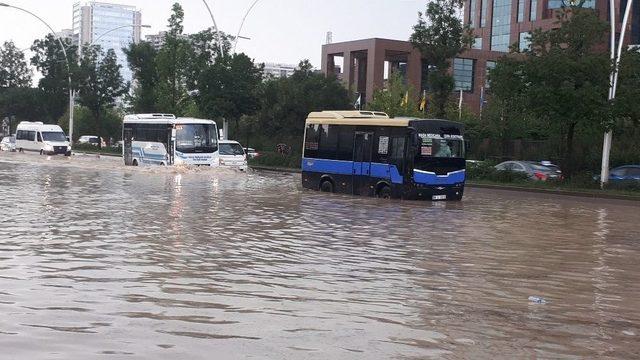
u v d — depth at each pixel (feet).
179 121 118.42
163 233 43.06
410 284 29.60
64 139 172.14
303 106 155.12
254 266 32.76
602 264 36.68
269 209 61.93
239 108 158.40
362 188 83.92
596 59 101.65
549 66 102.99
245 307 24.35
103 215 52.08
